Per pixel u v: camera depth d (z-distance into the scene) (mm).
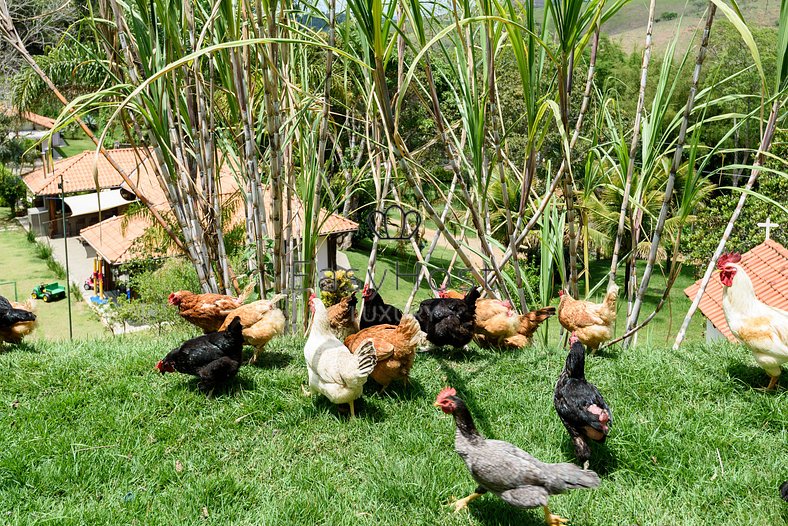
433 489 2391
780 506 2295
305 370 3281
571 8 2598
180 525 2234
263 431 2783
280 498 2381
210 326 3525
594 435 2367
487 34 2904
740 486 2381
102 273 11312
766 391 2949
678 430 2688
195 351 2918
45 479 2432
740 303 2916
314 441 2725
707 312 6609
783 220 8430
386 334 2994
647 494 2385
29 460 2521
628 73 14039
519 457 2172
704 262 9633
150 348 3510
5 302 3490
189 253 3904
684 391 2994
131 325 9766
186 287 7949
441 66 3854
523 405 2939
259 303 3303
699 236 9609
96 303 10906
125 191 12859
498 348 3682
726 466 2500
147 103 3361
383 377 2971
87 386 3057
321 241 4445
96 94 2887
